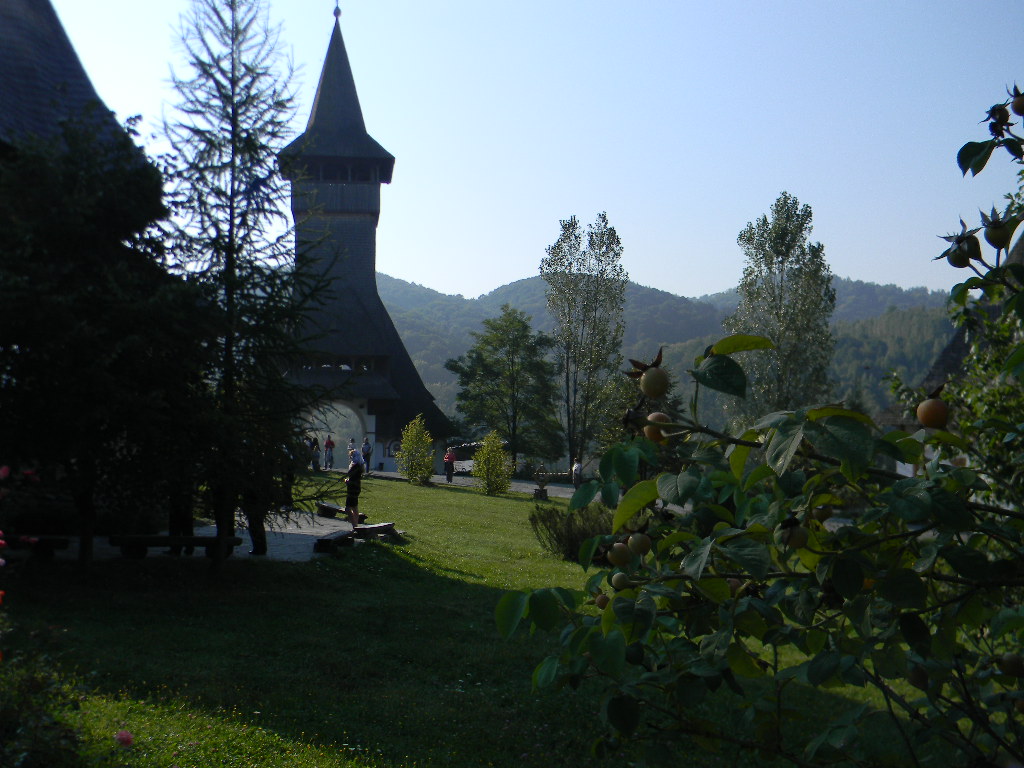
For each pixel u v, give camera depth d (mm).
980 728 2490
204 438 11727
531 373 71438
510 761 6707
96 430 11180
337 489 14000
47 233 10672
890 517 1991
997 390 5809
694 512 2221
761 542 2027
